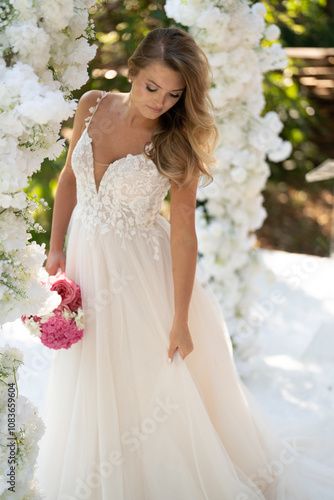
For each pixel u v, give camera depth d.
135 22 4.09
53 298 1.70
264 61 2.91
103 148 2.03
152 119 1.98
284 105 5.56
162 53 1.80
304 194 8.13
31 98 1.39
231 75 2.75
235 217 3.19
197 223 3.24
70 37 1.64
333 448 2.71
